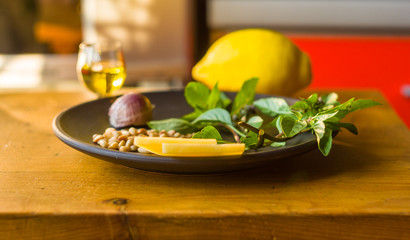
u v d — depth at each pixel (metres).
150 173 0.38
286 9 1.08
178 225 0.34
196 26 1.18
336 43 0.85
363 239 0.35
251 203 0.35
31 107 0.53
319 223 0.35
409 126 0.80
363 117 0.50
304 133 0.41
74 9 1.65
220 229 0.34
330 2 1.05
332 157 0.41
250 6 1.11
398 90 0.81
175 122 0.43
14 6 1.64
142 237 0.35
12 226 0.34
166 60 1.37
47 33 1.60
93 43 0.50
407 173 0.39
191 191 0.36
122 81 0.51
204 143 0.37
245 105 0.45
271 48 0.51
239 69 0.51
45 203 0.35
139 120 0.45
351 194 0.36
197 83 0.45
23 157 0.41
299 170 0.39
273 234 0.35
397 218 0.34
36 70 1.34
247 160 0.35
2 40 1.60
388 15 1.03
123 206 0.35
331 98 0.43
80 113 0.45
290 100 0.47
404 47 0.83
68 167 0.39
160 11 1.32
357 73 0.83
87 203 0.35
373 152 0.42
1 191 0.36
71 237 0.35
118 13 1.32
